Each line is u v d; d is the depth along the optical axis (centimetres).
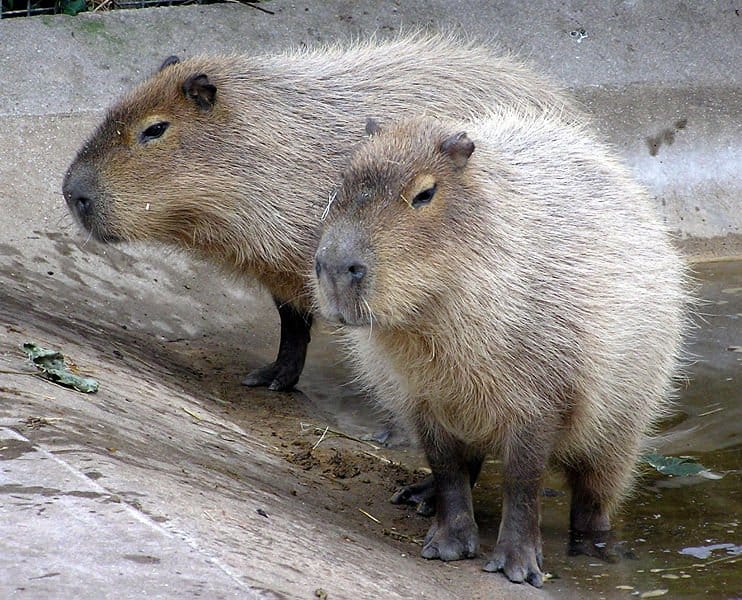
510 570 792
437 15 1841
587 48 1838
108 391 903
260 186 1102
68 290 1333
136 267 1427
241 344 1381
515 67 1242
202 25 1752
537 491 824
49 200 1471
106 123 1092
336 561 670
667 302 893
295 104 1128
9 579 497
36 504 577
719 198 1733
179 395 1072
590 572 819
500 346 787
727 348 1310
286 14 1792
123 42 1700
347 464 1034
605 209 866
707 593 776
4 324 1001
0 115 1555
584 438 862
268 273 1145
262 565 580
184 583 521
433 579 760
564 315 802
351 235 732
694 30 1880
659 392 915
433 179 756
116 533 560
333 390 1276
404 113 1147
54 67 1634
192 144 1092
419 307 765
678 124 1777
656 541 883
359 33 1792
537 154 868
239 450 953
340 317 740
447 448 847
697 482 1002
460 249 762
